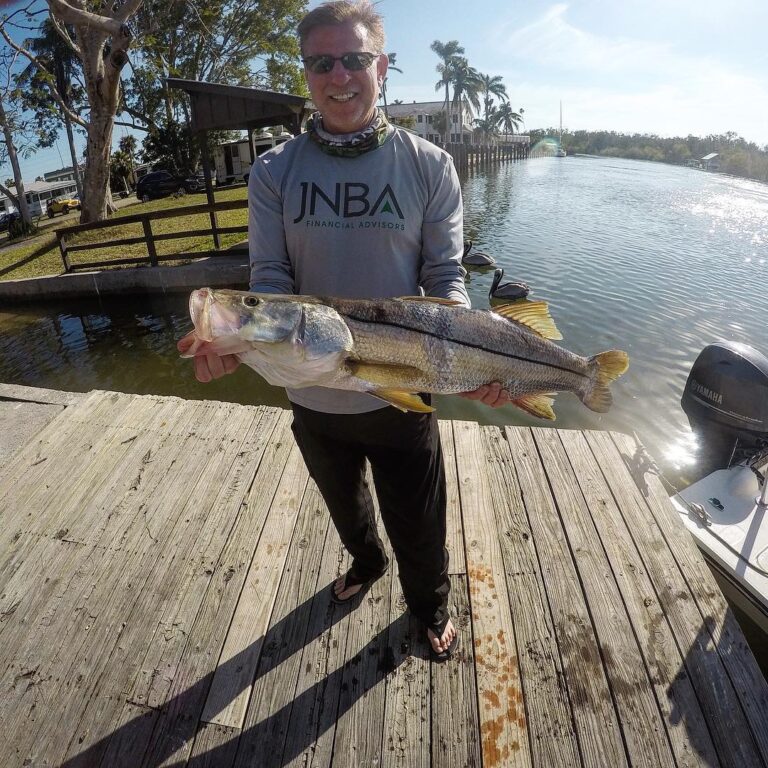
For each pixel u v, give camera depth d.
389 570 2.73
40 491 3.29
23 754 2.00
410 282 1.94
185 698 2.17
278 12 28.00
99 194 16.81
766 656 3.12
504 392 2.04
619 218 22.17
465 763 1.96
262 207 1.87
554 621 2.47
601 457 3.58
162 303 11.09
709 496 3.43
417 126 63.03
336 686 2.21
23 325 10.69
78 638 2.41
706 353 4.54
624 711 2.12
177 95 30.06
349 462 2.09
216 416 4.02
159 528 3.00
